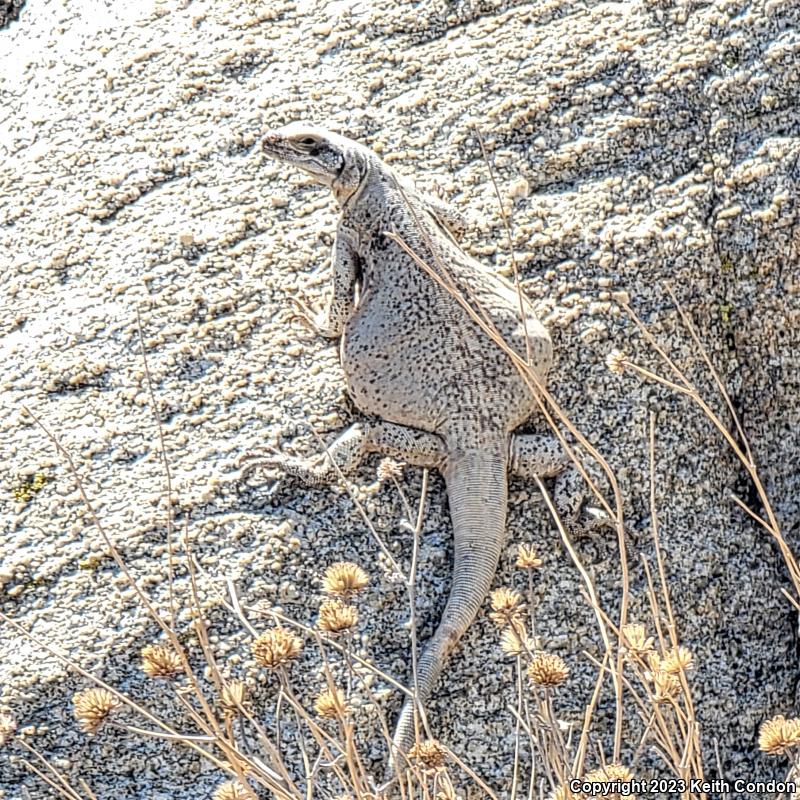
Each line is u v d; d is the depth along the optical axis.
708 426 5.00
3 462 4.91
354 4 5.91
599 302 5.03
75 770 4.42
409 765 3.69
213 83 5.79
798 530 5.01
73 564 4.67
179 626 4.52
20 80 6.18
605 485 4.80
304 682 4.51
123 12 6.23
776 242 5.06
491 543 4.61
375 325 4.80
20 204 5.63
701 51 5.38
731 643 4.83
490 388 4.71
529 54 5.58
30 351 5.19
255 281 5.19
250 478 4.79
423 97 5.55
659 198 5.19
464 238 5.18
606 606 4.73
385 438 4.77
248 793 3.27
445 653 4.46
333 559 4.68
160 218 5.41
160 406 4.97
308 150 4.89
